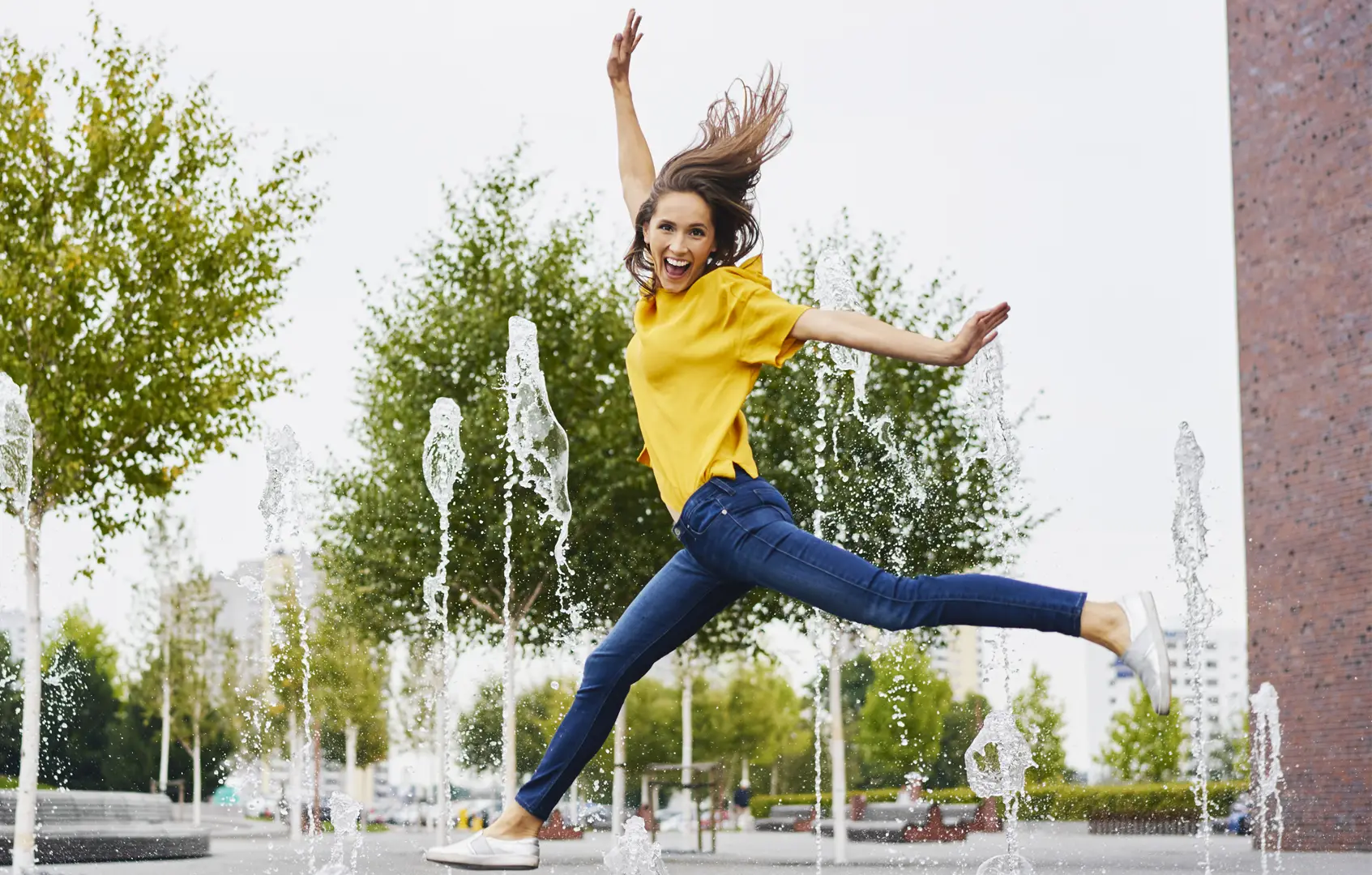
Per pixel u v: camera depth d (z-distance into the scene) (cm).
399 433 1452
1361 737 1011
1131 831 1577
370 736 2367
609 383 1452
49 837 986
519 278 1458
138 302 1016
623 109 316
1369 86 1062
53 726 2248
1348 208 1066
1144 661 228
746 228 274
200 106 1046
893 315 1369
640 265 281
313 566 1500
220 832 1574
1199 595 523
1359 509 1033
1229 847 1130
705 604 273
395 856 963
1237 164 1174
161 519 2361
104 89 1030
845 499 1334
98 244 1002
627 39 316
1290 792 1058
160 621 2386
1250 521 1127
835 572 242
